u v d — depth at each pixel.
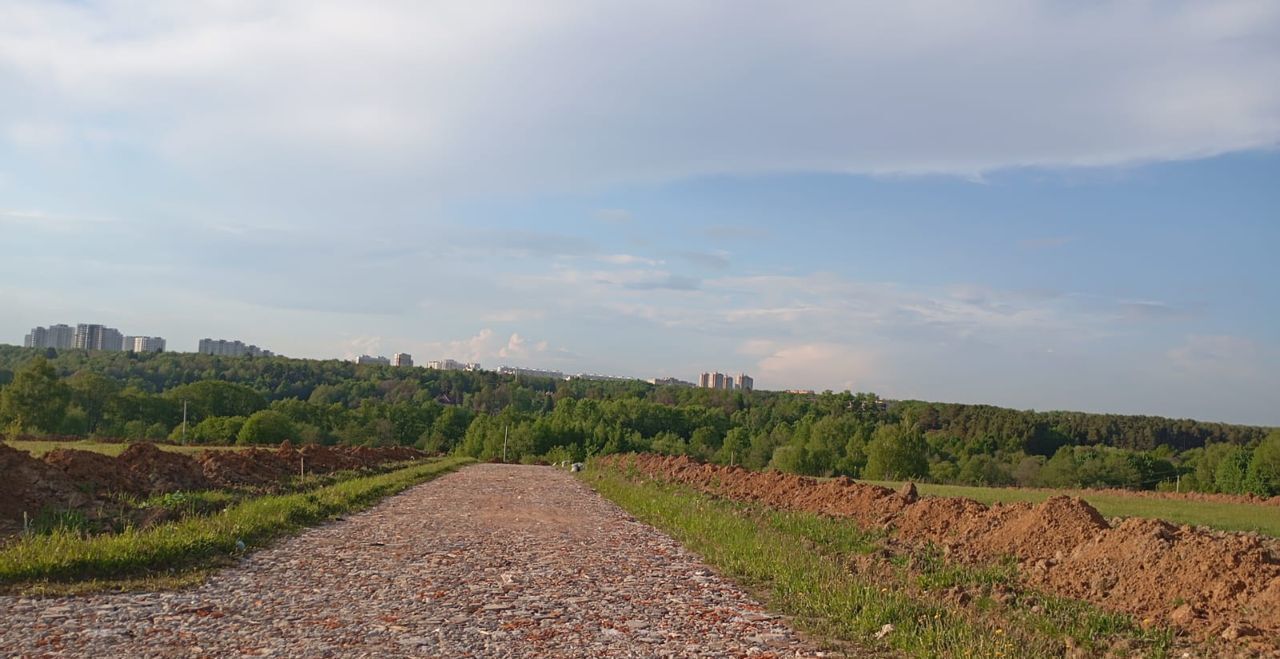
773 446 96.62
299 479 26.59
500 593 10.44
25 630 7.88
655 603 10.20
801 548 14.23
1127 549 11.34
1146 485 75.56
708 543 15.16
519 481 34.38
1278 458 63.69
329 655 7.42
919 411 122.88
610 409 110.44
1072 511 14.07
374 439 93.06
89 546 10.89
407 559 12.77
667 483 32.66
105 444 49.00
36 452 35.28
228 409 91.06
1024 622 9.09
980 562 13.48
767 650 8.15
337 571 11.55
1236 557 9.97
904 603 9.55
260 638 7.93
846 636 8.68
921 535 16.45
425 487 28.19
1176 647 8.27
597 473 41.34
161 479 19.81
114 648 7.42
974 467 74.69
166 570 11.00
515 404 144.38
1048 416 116.38
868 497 20.81
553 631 8.62
